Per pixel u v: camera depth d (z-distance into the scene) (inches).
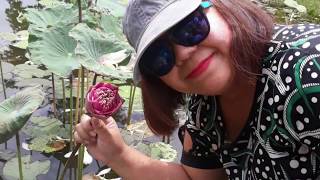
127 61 41.4
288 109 23.7
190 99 29.4
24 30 78.5
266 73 24.4
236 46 23.4
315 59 22.9
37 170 48.7
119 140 31.3
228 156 29.4
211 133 29.7
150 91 27.3
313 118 23.3
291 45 23.7
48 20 52.4
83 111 49.8
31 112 34.9
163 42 23.3
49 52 44.7
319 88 22.6
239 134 27.5
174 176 33.3
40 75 66.4
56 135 55.1
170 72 24.0
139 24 23.9
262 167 26.9
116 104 28.9
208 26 22.9
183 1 22.8
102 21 51.9
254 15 24.1
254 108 25.6
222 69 23.8
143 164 32.8
